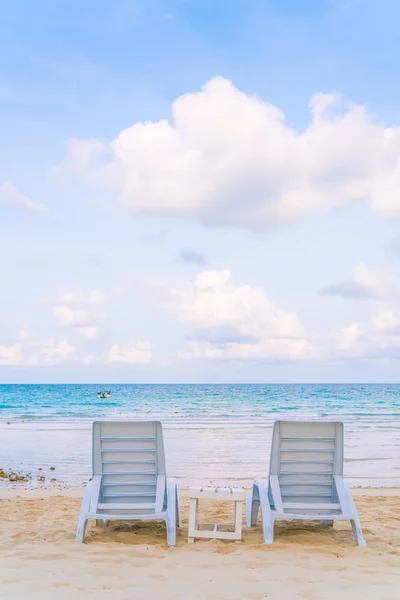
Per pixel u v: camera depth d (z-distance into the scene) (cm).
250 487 1080
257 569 440
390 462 1462
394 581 410
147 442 565
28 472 1298
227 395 6850
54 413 4281
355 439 2069
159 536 569
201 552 491
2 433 2355
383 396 6650
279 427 564
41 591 383
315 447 568
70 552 488
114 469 566
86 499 542
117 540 549
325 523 640
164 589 390
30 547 507
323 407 5019
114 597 373
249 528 607
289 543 524
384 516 705
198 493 536
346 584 403
